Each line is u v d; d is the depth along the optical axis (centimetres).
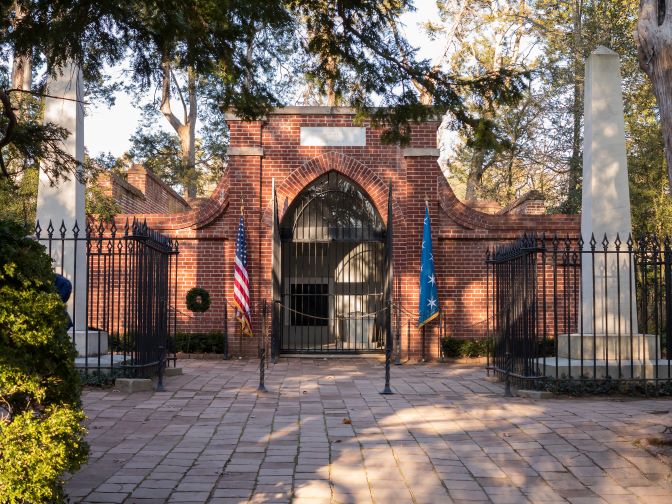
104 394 1165
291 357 1905
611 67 1370
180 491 630
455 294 1920
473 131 1088
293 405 1094
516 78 1057
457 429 908
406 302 1905
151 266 1296
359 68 1060
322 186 1984
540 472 707
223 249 1931
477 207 2656
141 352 1266
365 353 1945
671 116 676
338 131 1941
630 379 1182
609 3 2708
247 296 1795
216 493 627
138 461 735
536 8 3053
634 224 2144
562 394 1184
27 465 441
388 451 792
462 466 731
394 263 1919
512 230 1923
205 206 1925
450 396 1195
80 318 1334
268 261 1912
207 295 1909
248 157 1927
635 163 2206
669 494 635
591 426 905
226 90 1093
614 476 692
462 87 1079
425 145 1933
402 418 985
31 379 446
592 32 2692
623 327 1330
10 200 1761
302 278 2214
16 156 1034
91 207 1889
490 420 964
